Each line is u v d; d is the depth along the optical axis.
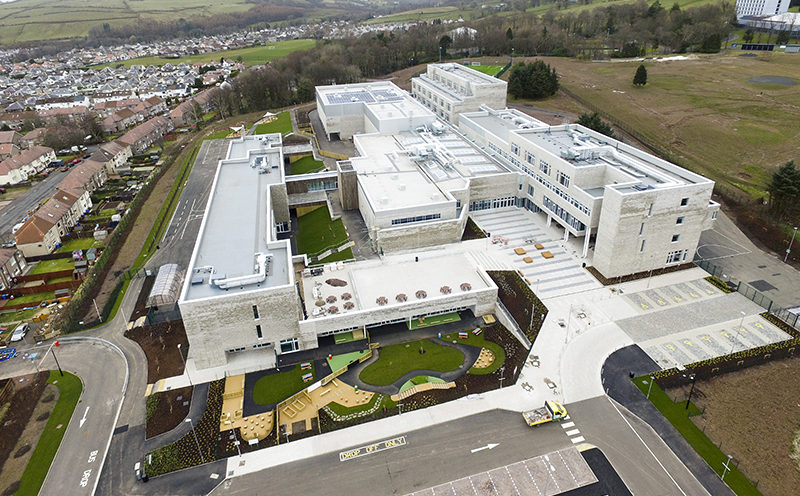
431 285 81.06
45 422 62.31
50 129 195.38
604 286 82.50
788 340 69.44
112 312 83.31
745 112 157.25
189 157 159.25
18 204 139.88
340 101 158.50
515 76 185.25
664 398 61.53
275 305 67.62
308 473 54.22
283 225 106.12
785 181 97.31
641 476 52.56
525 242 95.25
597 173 90.62
